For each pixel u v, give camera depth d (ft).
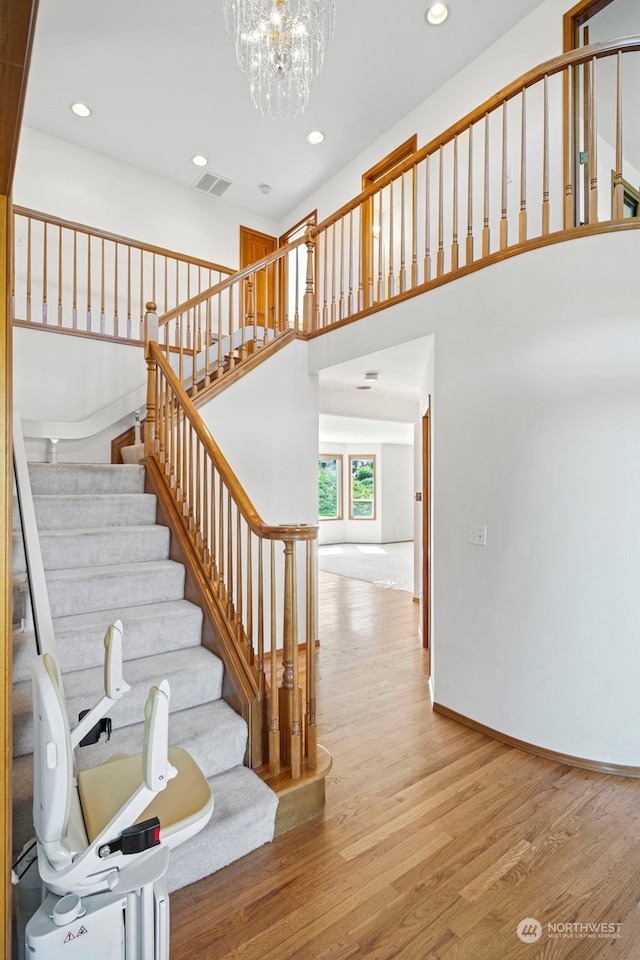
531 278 8.41
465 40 12.67
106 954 3.80
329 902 5.28
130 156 17.34
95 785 4.47
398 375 14.30
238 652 7.58
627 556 7.63
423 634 13.96
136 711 6.76
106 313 16.81
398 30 12.30
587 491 7.88
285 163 17.89
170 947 4.75
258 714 6.96
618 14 11.04
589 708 7.85
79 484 10.30
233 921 5.05
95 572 8.36
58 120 15.52
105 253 17.03
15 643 6.64
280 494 13.34
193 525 9.46
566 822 6.56
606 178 11.84
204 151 17.16
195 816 4.01
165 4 11.53
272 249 21.75
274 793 6.27
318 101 14.82
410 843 6.17
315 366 13.67
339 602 19.43
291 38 12.27
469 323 9.36
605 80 12.06
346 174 18.03
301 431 13.78
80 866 3.37
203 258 19.61
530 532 8.40
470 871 5.71
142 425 14.67
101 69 13.55
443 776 7.63
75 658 7.14
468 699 9.26
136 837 3.55
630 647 7.63
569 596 8.01
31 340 13.23
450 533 9.70
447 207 13.87
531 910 5.18
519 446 8.55
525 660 8.41
